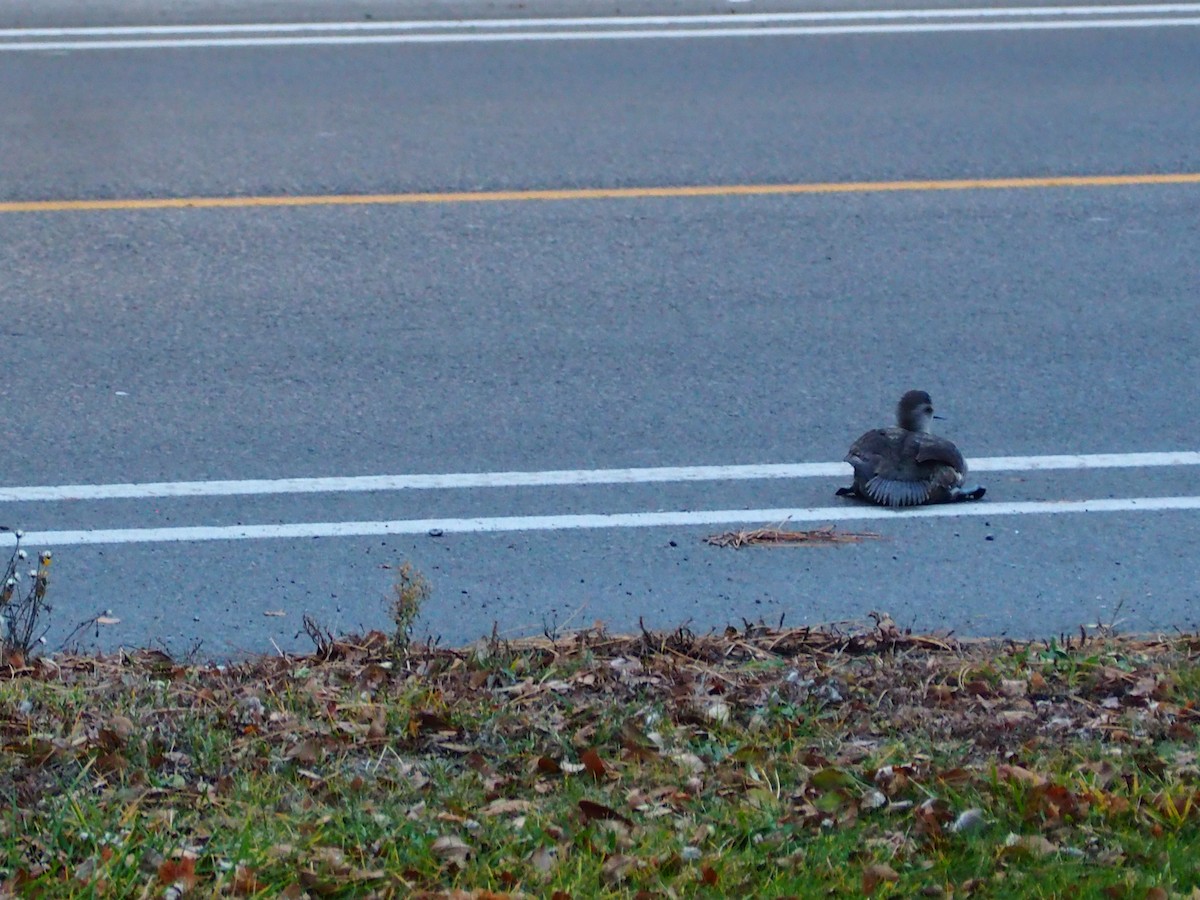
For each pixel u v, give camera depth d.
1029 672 13.04
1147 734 11.98
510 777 11.35
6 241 22.67
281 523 16.02
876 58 30.64
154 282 21.61
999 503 16.66
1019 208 24.27
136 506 16.25
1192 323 20.78
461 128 27.05
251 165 25.44
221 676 12.93
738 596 14.85
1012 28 32.44
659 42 31.52
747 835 10.65
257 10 33.00
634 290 21.59
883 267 22.36
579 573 15.22
